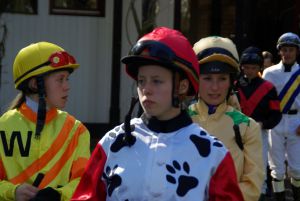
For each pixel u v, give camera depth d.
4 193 9.05
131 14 28.34
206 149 6.65
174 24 28.12
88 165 7.00
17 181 9.24
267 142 17.12
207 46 9.13
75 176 9.28
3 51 28.14
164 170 6.54
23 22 28.44
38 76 9.40
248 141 9.09
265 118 16.75
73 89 28.92
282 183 18.88
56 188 9.20
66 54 9.56
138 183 6.54
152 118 6.75
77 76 28.95
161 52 6.52
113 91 27.78
